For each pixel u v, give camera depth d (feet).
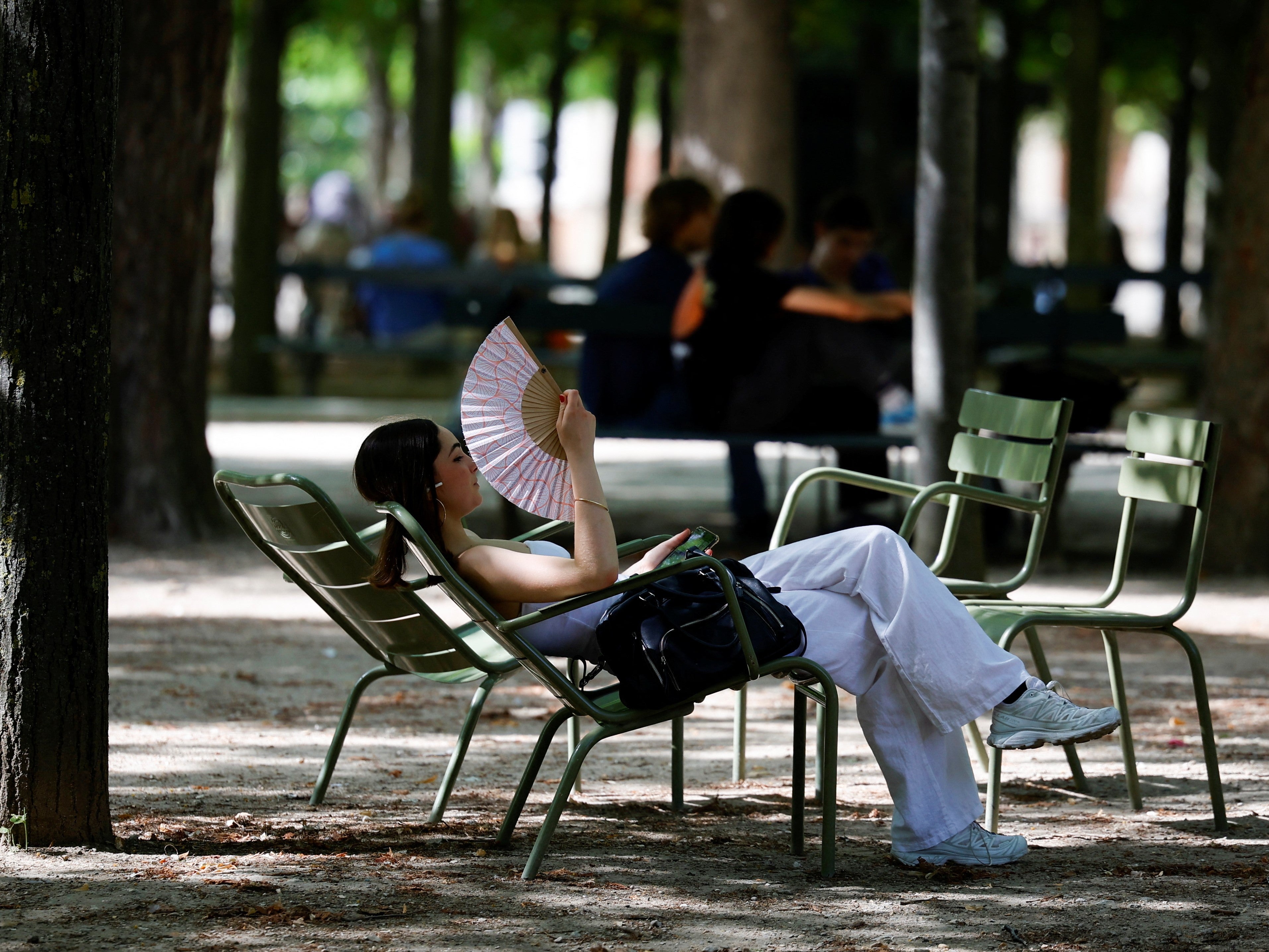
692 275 44.09
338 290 108.78
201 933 15.97
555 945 15.81
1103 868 18.98
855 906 17.35
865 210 42.14
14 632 18.45
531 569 18.37
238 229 88.17
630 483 61.16
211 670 30.83
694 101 62.80
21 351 17.95
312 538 19.33
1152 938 16.20
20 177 17.76
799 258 65.46
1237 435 43.32
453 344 76.02
